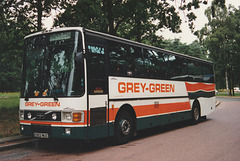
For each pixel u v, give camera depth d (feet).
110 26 51.52
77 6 45.39
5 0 45.78
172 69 38.73
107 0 49.26
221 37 168.25
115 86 26.99
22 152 23.94
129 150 24.45
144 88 31.81
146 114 31.86
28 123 24.68
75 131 22.40
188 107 42.65
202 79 48.65
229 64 173.99
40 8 46.47
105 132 25.13
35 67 25.00
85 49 23.66
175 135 33.06
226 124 42.27
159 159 20.80
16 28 51.34
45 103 23.75
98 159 21.09
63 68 23.58
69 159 21.24
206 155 21.97
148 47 33.68
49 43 24.72
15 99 92.07
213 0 48.49
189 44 123.54
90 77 23.80
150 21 56.85
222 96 190.90
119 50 28.27
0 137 28.22
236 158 20.90
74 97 22.68
